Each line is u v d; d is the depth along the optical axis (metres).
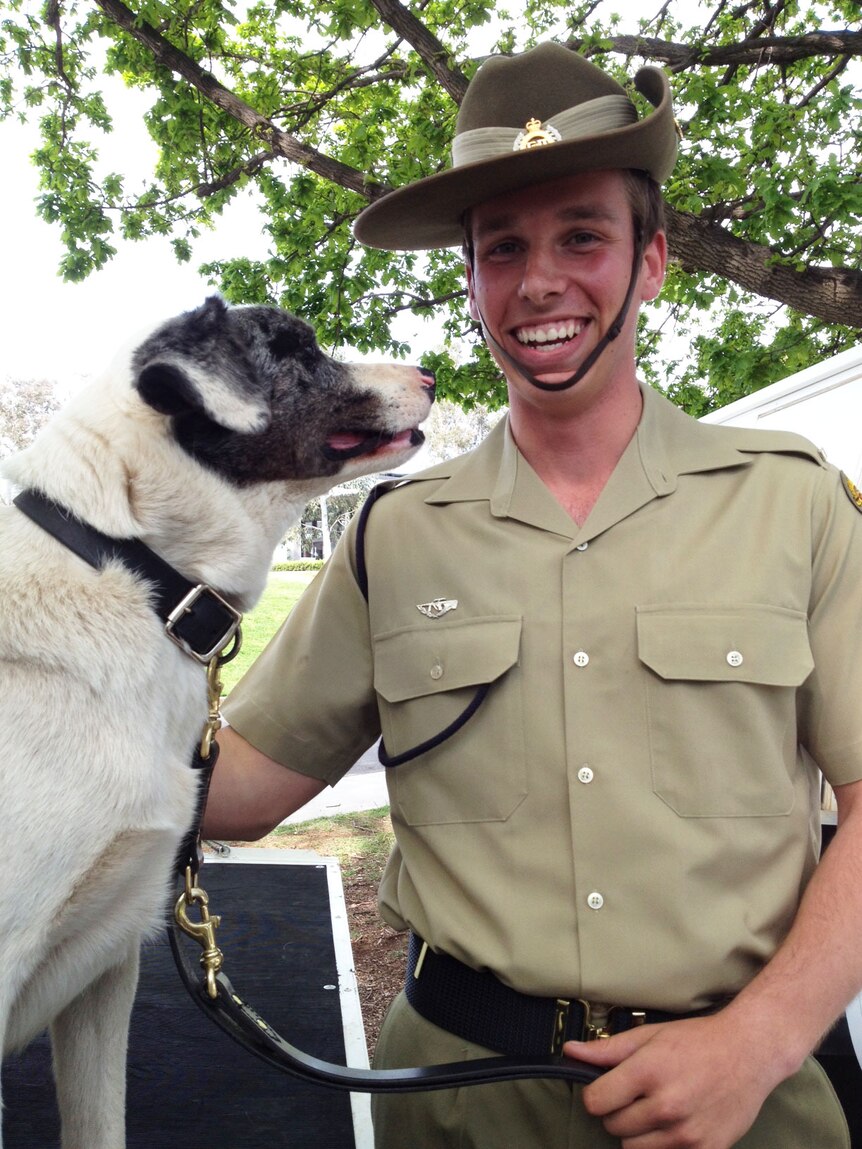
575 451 1.67
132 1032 2.36
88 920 1.58
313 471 2.00
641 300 1.76
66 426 1.74
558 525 1.62
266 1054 1.55
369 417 2.09
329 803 6.44
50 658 1.50
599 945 1.42
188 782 1.69
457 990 1.57
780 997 1.30
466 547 1.67
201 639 1.69
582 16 6.71
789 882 1.46
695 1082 1.26
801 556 1.50
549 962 1.45
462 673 1.58
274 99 7.85
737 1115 1.26
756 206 5.88
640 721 1.48
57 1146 1.90
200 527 1.77
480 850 1.55
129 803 1.53
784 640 1.46
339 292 7.42
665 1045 1.30
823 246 5.85
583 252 1.60
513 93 1.69
